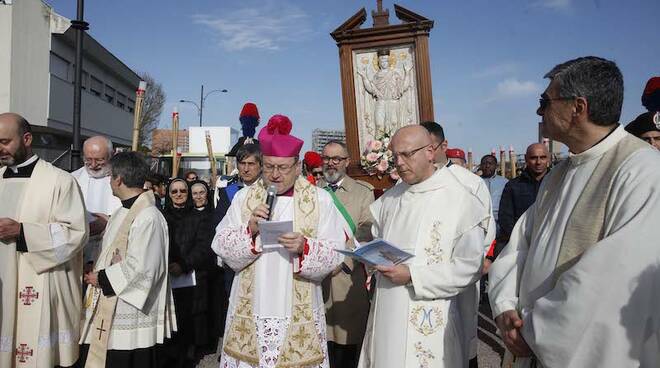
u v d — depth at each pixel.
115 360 3.40
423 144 2.74
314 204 2.99
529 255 2.09
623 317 1.60
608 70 1.87
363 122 6.52
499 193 6.77
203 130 17.78
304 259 2.74
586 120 1.90
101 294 3.46
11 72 18.61
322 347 2.90
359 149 6.50
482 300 7.05
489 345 5.22
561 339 1.69
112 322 3.39
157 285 3.63
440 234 2.69
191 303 4.90
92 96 25.48
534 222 2.19
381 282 2.79
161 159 15.38
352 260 4.17
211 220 4.95
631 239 1.61
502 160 12.95
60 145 24.58
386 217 3.02
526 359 2.06
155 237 3.50
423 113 6.17
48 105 20.75
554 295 1.77
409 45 6.31
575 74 1.88
